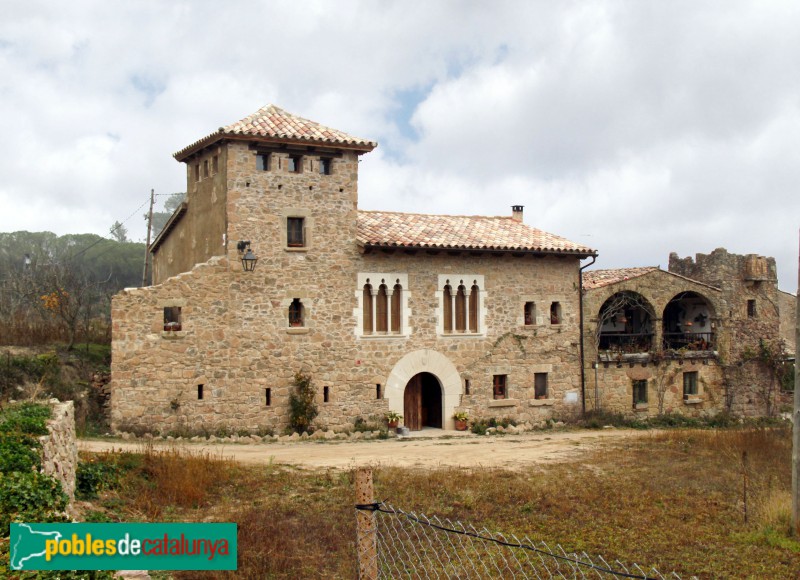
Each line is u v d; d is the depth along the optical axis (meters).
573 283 31.17
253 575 11.62
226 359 25.17
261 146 25.72
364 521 7.68
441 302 28.55
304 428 25.92
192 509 15.14
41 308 37.06
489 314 29.44
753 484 18.14
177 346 24.52
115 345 23.77
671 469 20.08
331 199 26.75
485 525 14.56
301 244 26.45
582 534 14.11
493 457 22.17
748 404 35.53
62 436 13.79
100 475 15.50
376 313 27.61
